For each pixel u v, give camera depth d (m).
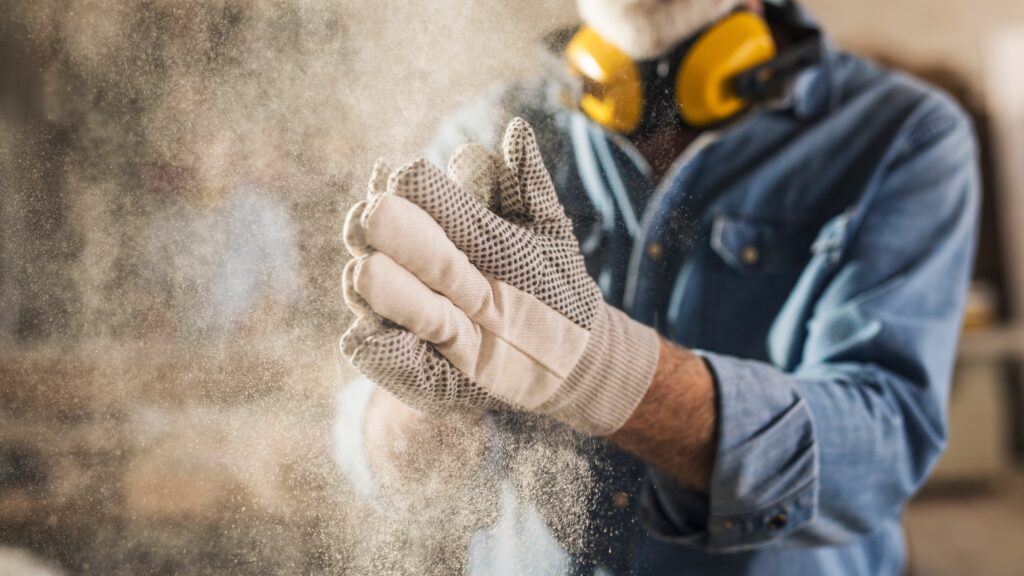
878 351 0.99
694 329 1.07
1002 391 2.93
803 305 1.06
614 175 0.59
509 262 0.50
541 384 0.53
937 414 0.99
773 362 1.08
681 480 0.72
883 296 1.03
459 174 0.51
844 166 1.08
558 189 0.58
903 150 1.08
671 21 0.71
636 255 0.61
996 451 2.91
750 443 0.73
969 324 2.99
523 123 0.52
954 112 1.12
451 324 0.48
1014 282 3.19
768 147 1.08
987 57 3.17
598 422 0.58
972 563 2.45
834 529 0.90
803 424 0.77
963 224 1.10
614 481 0.61
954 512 2.77
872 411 0.91
